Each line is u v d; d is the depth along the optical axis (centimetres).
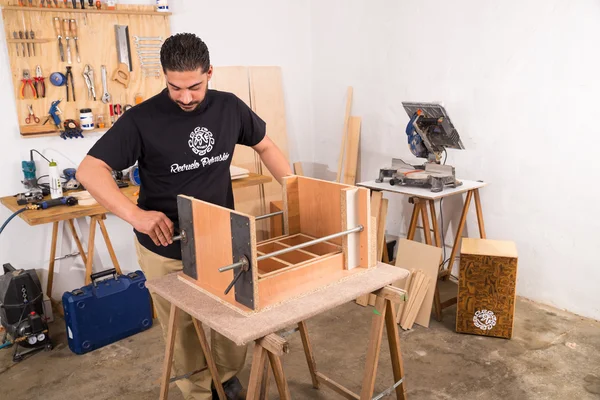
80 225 334
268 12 395
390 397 236
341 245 185
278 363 162
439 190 291
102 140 181
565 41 281
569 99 286
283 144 418
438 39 337
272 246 191
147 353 282
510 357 264
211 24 368
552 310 312
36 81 301
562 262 306
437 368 257
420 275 299
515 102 309
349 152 404
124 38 327
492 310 279
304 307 157
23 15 293
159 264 201
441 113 288
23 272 283
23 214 272
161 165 191
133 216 169
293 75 420
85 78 318
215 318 152
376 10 369
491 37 311
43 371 267
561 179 297
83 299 277
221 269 147
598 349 269
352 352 275
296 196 198
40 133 306
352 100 402
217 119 196
